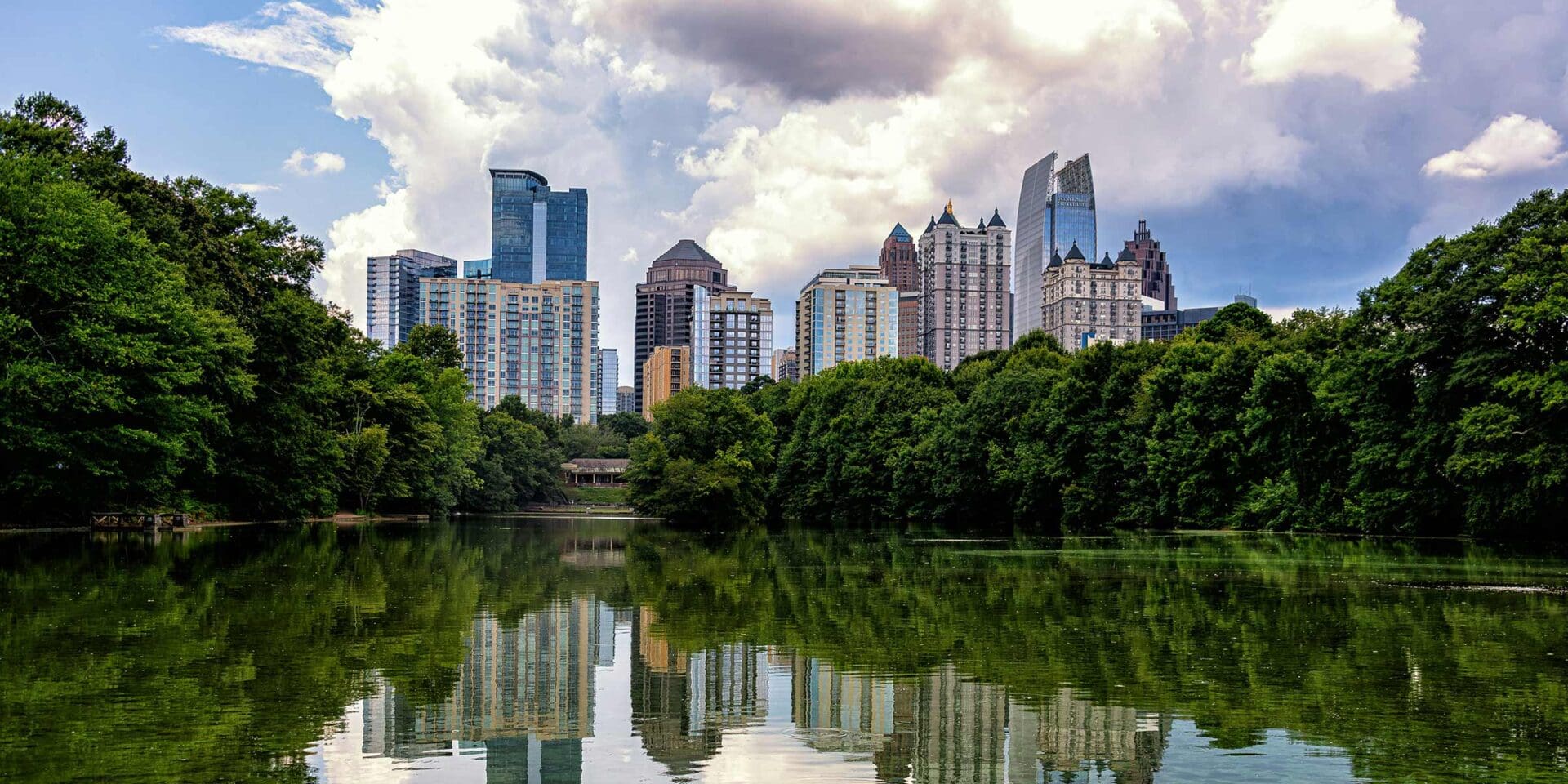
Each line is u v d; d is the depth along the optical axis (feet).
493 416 556.92
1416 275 192.24
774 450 411.13
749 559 166.09
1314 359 224.74
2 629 79.61
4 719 54.08
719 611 99.19
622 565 152.35
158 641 75.51
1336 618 91.66
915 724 57.57
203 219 223.30
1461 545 179.32
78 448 165.48
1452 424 175.94
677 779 48.42
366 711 58.39
